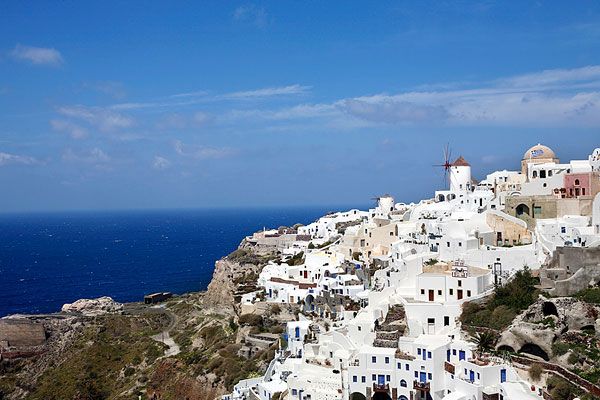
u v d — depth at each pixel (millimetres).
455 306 120688
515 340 105875
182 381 174125
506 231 148000
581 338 102438
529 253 129875
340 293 161875
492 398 95812
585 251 115562
